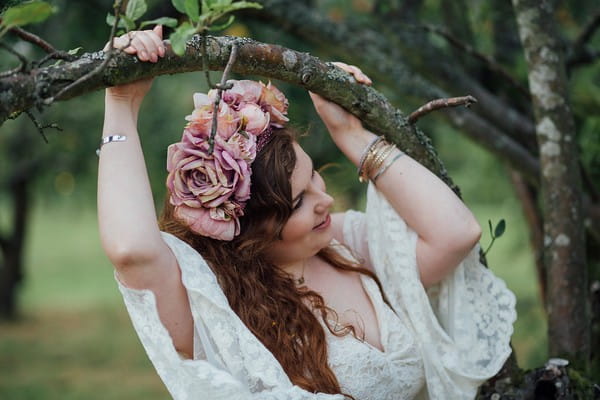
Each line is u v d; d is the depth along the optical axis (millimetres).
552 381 2232
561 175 2406
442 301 2168
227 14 3266
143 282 1806
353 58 3320
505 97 3824
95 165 8734
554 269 2412
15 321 10969
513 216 5965
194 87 6617
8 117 1634
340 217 2377
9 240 10734
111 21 1695
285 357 1974
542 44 2412
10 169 9680
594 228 3059
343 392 1999
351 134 2080
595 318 2809
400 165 2049
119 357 9109
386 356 2055
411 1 3496
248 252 2002
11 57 3922
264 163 1967
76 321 11125
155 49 1729
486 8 3932
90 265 16109
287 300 2035
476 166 6664
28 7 1376
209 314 1864
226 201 1895
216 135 1879
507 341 2111
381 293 2186
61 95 1594
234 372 1878
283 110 2053
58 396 7488
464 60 3773
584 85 3717
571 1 4258
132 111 1886
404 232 2078
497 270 10320
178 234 2064
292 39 4422
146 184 1838
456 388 2100
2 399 7383
